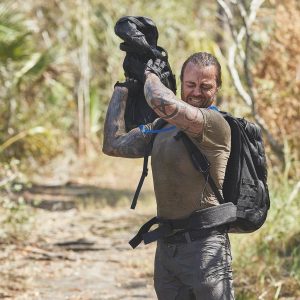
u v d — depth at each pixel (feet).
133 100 29.01
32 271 57.06
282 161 67.77
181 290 27.50
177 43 135.23
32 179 115.85
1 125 115.96
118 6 149.38
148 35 28.71
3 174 90.79
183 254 26.91
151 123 28.17
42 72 121.70
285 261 51.75
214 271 26.63
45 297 49.42
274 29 77.36
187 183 26.78
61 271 57.41
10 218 70.95
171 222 27.14
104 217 83.20
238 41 71.87
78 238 70.59
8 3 105.40
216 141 26.25
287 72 74.84
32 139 116.98
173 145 26.86
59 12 144.25
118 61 152.15
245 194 27.07
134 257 62.23
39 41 136.77
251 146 27.48
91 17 149.59
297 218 55.26
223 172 26.84
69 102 145.89
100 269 58.18
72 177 122.72
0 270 56.95
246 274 50.75
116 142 28.40
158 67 27.43
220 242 26.96
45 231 73.77
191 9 135.23
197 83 26.73
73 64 145.79
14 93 119.24
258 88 74.90
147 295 50.21
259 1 71.61
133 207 27.89
